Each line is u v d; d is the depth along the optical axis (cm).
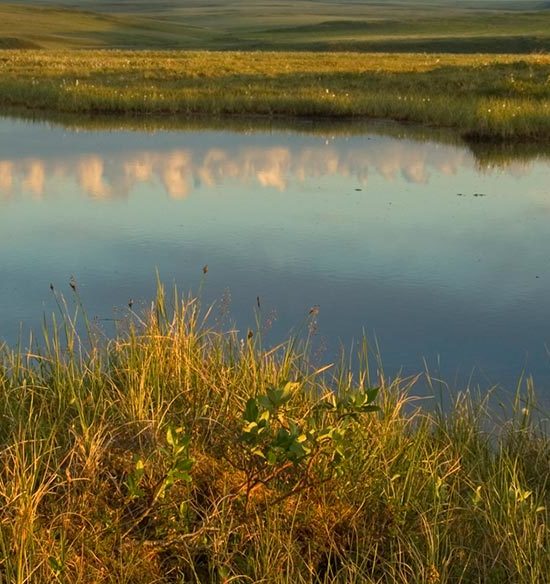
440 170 1680
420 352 772
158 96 2706
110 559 415
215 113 2588
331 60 4453
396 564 431
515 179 1586
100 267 1016
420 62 4262
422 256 1074
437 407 605
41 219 1248
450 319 859
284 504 459
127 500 438
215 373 588
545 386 700
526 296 927
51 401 546
